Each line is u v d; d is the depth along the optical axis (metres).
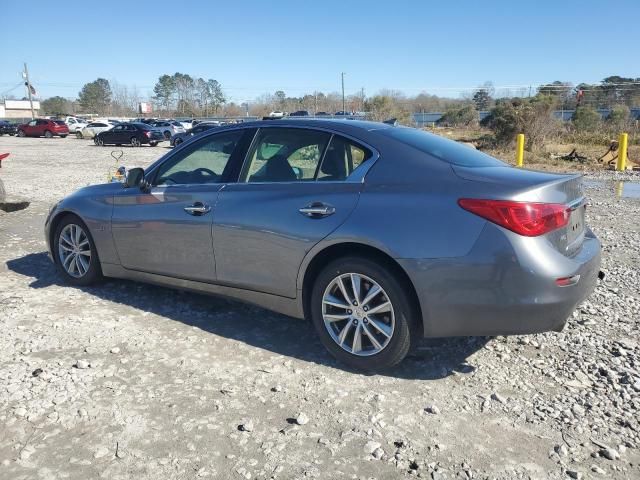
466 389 3.52
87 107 113.19
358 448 2.89
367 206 3.59
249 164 4.29
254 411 3.23
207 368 3.74
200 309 4.83
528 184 3.35
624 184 14.72
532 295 3.22
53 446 2.88
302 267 3.82
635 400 3.37
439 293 3.36
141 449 2.86
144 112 89.38
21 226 8.28
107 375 3.61
